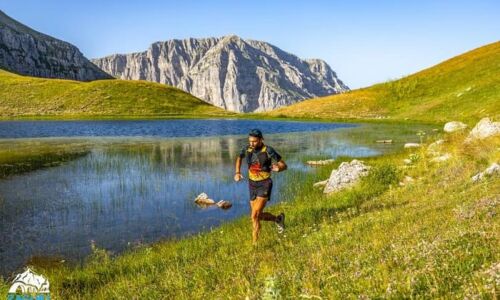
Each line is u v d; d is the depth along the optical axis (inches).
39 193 781.3
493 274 190.1
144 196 758.5
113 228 571.5
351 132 2256.4
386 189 698.2
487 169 567.5
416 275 217.6
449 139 1101.7
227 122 3649.1
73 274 401.4
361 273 245.4
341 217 497.0
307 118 3767.2
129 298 314.5
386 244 308.7
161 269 386.3
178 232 553.6
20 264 445.7
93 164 1141.1
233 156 1316.4
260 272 306.0
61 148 1550.2
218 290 287.7
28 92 4904.0
